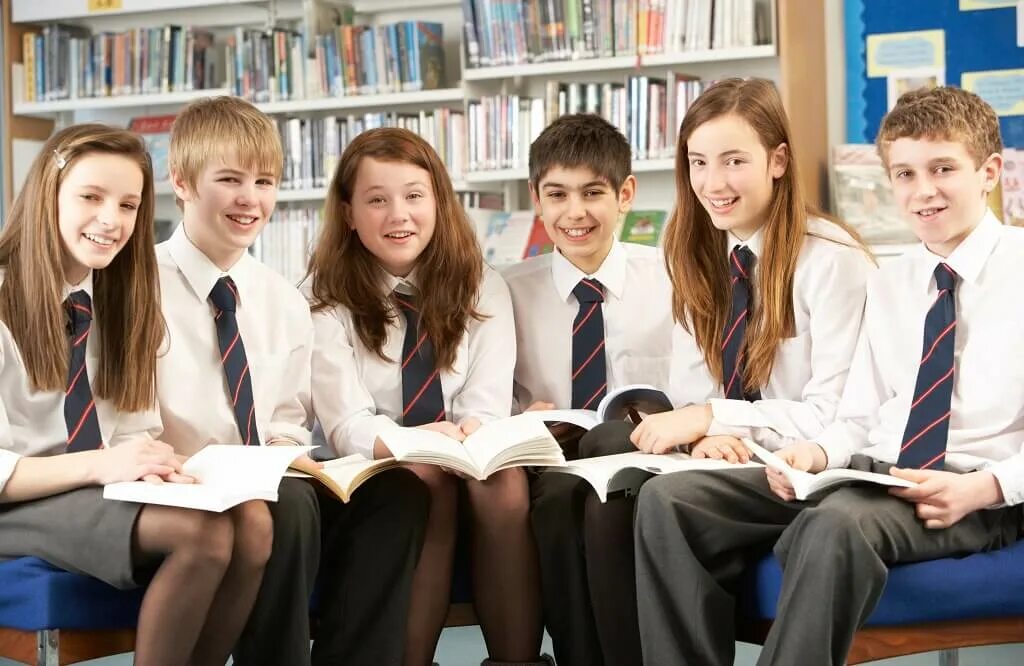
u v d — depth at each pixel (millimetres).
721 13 3936
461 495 2184
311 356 2426
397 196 2420
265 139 2230
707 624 1903
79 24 4996
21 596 1907
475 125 4305
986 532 1906
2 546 1932
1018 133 3900
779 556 1852
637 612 2088
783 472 1881
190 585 1799
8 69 4844
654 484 1943
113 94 4770
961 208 1997
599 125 2670
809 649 1738
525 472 2266
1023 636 1917
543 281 2746
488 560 2121
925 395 2018
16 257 2025
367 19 4680
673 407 2426
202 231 2248
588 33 4117
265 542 1877
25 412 2023
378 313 2477
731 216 2311
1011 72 3902
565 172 2605
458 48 4562
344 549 2113
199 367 2262
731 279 2406
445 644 3025
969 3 3934
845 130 4105
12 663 2111
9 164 4848
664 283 2760
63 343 2008
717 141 2285
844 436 2135
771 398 2357
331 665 2094
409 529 2084
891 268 2164
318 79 4492
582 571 2152
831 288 2279
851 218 3863
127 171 1985
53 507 1879
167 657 1813
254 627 1978
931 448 1987
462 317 2490
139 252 2076
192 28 4680
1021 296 2004
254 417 2250
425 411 2455
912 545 1816
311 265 2584
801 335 2328
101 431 2092
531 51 4199
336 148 4488
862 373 2180
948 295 2043
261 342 2338
